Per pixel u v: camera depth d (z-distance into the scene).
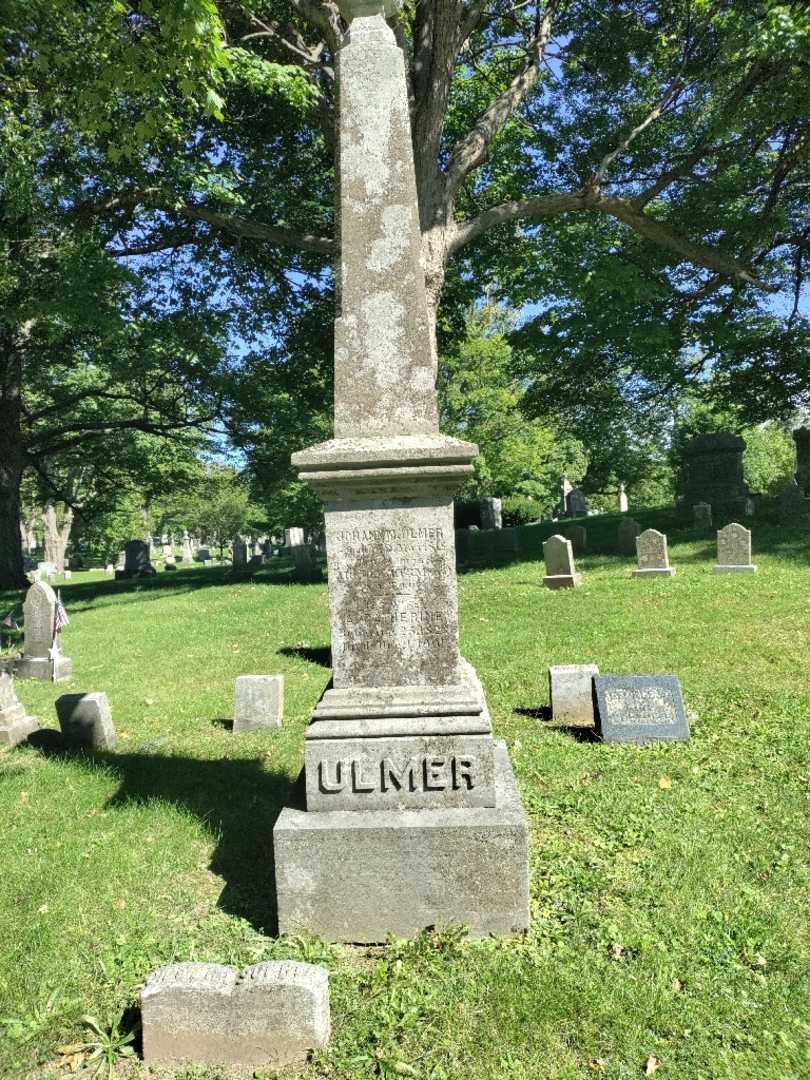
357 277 4.41
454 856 3.91
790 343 23.58
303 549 22.38
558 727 7.52
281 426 24.52
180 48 6.45
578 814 5.31
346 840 3.93
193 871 4.78
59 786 6.53
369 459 4.08
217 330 21.36
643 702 7.01
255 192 18.45
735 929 3.83
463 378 36.88
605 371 24.52
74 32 7.01
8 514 24.44
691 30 18.34
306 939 3.90
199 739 7.88
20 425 25.06
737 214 19.94
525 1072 2.99
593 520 27.56
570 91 21.34
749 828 4.95
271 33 15.00
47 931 4.11
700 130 20.50
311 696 9.45
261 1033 3.13
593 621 11.91
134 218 20.41
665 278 22.14
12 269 16.56
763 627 10.55
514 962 3.63
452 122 19.42
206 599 19.59
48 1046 3.28
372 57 4.47
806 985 3.40
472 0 15.31
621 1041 3.11
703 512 20.62
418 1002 3.39
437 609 4.23
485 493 43.31
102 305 17.09
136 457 30.84
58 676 12.02
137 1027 3.38
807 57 14.80
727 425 37.06
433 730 4.08
